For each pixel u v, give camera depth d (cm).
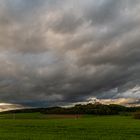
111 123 6153
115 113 13788
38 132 4259
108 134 4009
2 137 3578
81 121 7006
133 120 7500
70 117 10694
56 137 3628
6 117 10881
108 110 14012
